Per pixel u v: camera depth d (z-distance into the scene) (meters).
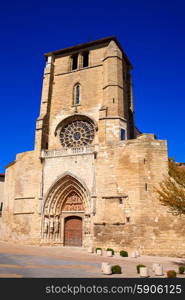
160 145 31.28
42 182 35.47
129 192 30.00
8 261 19.19
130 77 48.41
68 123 41.06
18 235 35.25
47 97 42.12
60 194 34.97
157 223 28.38
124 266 19.47
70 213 34.69
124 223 29.17
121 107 37.72
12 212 37.56
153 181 29.89
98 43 43.31
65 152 35.41
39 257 22.31
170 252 27.33
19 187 37.41
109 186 31.36
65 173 34.19
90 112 39.44
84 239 31.55
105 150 33.00
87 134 39.00
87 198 32.53
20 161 38.62
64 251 28.06
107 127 35.75
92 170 32.97
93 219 31.00
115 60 39.75
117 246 28.81
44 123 39.81
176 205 20.97
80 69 42.97
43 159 36.47
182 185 21.92
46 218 34.22
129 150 31.58
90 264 19.55
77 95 42.41
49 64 44.75
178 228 28.08
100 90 40.16
